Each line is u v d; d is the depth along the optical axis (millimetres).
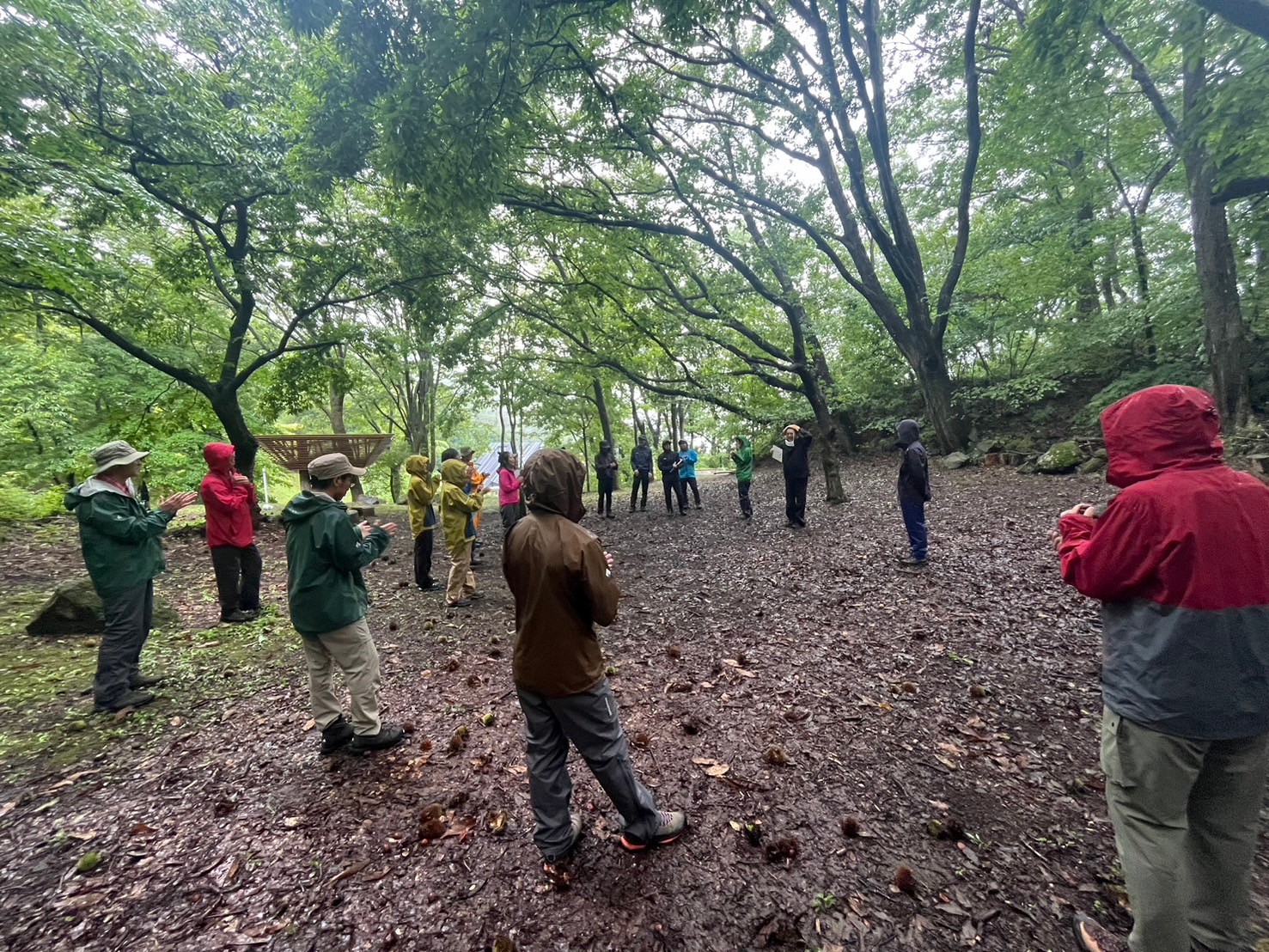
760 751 3115
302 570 3018
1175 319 10516
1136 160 11039
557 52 7895
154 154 8648
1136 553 1545
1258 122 5637
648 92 8875
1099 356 12727
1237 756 1588
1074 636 4402
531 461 2248
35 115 6809
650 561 8070
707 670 4234
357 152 7812
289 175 9250
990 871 2193
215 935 2037
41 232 6168
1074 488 9633
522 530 2193
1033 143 10430
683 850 2389
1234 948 1722
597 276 12172
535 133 9008
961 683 3803
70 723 3715
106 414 13211
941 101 14258
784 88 10164
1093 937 1841
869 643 4547
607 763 2219
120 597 3961
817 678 3984
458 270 11836
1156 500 1523
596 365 13289
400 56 6637
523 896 2180
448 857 2404
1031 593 5344
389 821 2646
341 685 4301
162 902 2199
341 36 6613
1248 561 1461
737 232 13188
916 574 6223
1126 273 12961
